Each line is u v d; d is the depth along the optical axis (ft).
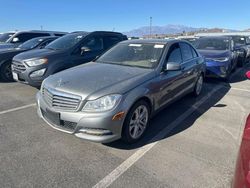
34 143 12.62
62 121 11.76
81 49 22.85
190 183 9.71
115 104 11.28
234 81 28.86
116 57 16.69
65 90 11.80
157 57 15.30
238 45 40.24
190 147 12.53
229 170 10.57
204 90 24.11
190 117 16.76
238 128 14.99
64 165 10.75
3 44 39.34
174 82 16.05
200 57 21.63
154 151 12.09
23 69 21.35
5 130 14.10
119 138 11.78
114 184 9.60
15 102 19.26
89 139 11.28
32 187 9.32
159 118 16.55
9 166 10.57
